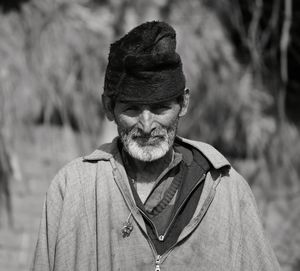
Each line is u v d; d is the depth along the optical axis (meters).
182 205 2.37
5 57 5.30
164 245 2.36
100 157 2.50
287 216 5.94
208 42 5.84
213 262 2.35
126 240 2.36
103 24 5.62
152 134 2.32
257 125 5.98
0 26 5.41
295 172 6.07
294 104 6.42
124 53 2.34
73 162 2.54
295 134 6.21
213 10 5.98
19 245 5.24
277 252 5.87
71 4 5.64
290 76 6.42
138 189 2.44
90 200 2.44
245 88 5.99
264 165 5.99
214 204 2.41
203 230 2.38
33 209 5.30
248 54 6.19
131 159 2.48
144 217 2.37
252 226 2.46
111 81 2.37
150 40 2.35
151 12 5.49
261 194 5.96
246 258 2.42
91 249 2.40
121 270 2.34
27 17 5.48
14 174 5.24
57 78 5.38
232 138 5.93
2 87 5.22
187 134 5.77
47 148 5.35
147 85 2.29
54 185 2.51
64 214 2.43
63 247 2.40
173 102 2.34
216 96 5.80
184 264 2.35
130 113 2.34
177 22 5.71
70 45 5.48
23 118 5.28
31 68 5.34
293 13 6.13
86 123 5.45
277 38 6.19
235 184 2.49
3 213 5.23
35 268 2.46
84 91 5.45
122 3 5.52
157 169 2.44
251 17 6.25
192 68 5.66
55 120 5.40
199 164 2.45
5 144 5.21
